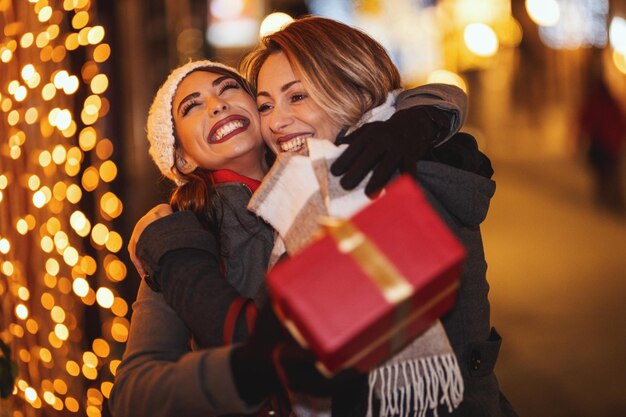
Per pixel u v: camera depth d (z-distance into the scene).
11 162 2.49
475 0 19.05
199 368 1.54
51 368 2.61
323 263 1.30
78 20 2.77
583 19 17.98
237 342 1.66
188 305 1.73
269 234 2.05
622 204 10.34
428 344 1.65
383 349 1.42
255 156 2.21
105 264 3.70
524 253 7.94
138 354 1.80
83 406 2.79
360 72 2.02
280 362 1.42
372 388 1.67
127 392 1.69
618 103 10.41
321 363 1.35
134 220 6.17
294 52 2.03
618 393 4.28
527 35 22.12
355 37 2.06
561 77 20.36
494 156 16.98
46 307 2.59
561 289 6.48
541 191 12.21
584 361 4.78
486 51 19.03
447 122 1.91
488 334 1.92
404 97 2.03
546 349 5.02
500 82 22.73
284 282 1.29
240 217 2.04
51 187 2.63
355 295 1.28
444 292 1.40
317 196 1.74
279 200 1.81
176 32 9.23
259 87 2.14
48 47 2.64
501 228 9.42
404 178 1.38
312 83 2.01
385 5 21.92
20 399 2.60
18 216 2.51
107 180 3.37
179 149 2.26
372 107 2.04
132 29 6.51
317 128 2.07
